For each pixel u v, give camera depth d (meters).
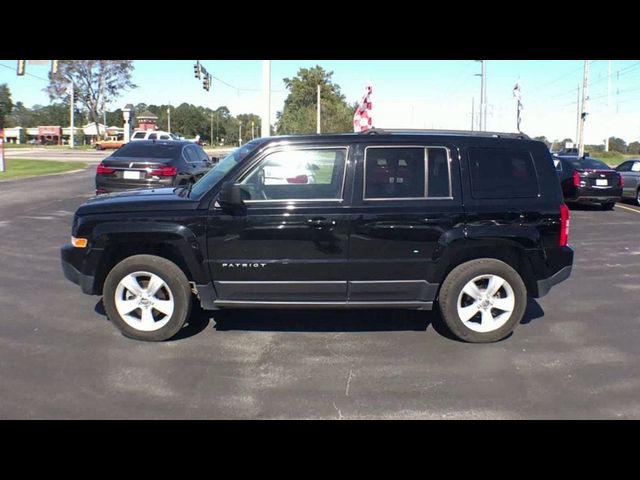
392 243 5.23
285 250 5.21
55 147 75.25
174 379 4.52
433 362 4.93
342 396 4.25
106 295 5.36
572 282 7.82
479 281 5.43
